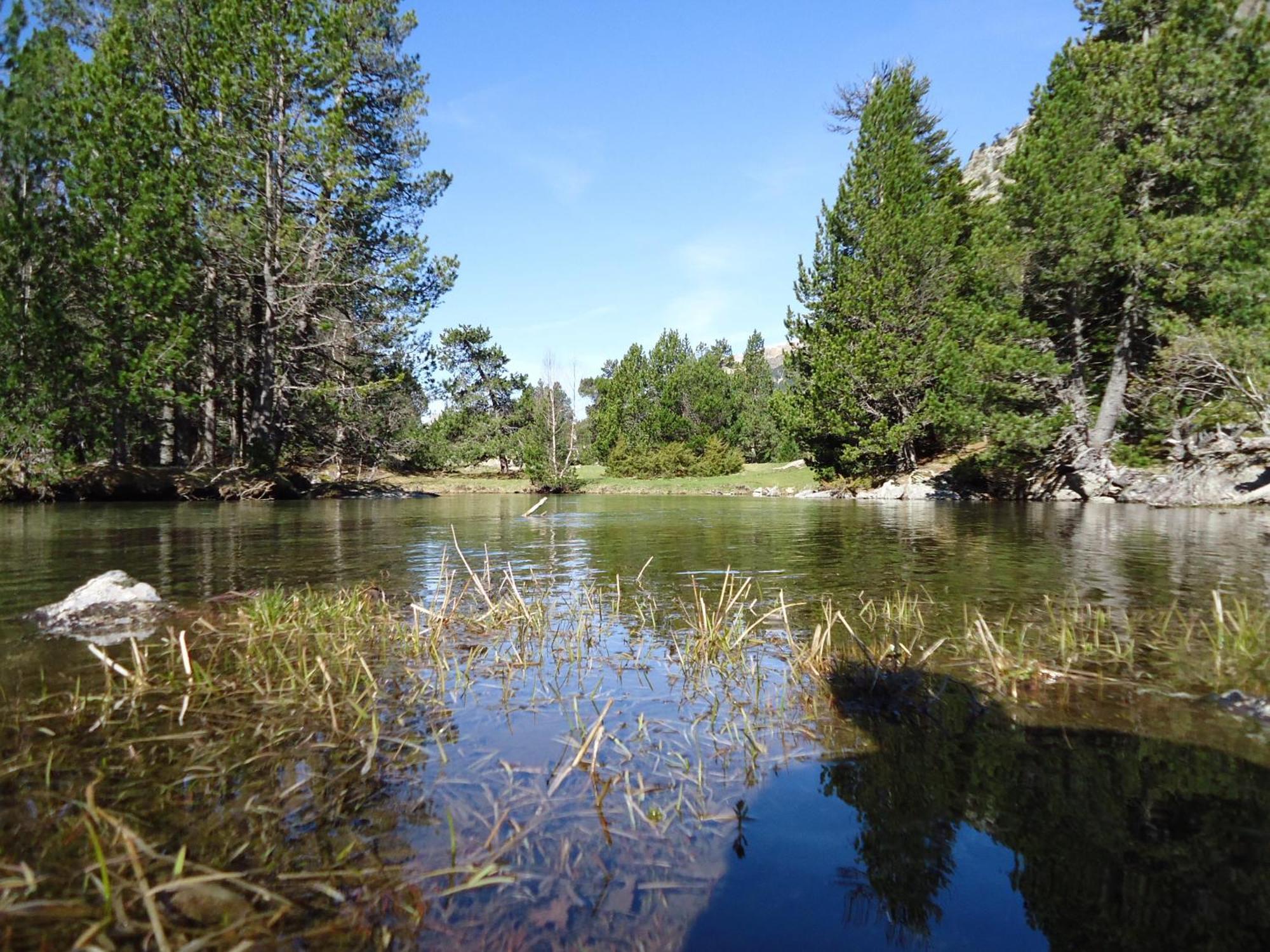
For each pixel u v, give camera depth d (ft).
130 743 8.81
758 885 6.07
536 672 12.32
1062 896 5.92
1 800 7.26
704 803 7.52
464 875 6.09
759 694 11.12
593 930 5.41
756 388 188.44
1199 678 11.50
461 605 17.98
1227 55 56.39
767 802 7.57
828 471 96.17
